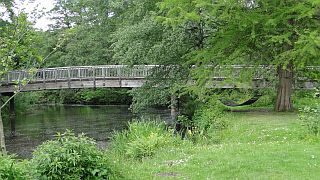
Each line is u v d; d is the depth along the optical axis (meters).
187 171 8.39
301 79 23.27
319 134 11.54
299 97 22.91
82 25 47.06
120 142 13.98
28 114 36.56
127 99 45.41
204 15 16.59
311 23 16.08
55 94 50.31
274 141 11.68
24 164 6.57
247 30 17.00
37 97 47.94
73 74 33.31
